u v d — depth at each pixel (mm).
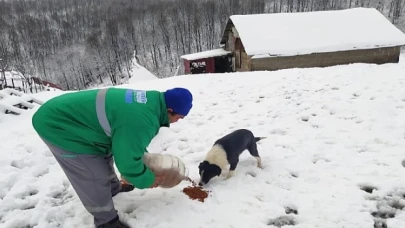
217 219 3404
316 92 7262
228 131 5648
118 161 2807
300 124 5664
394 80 7484
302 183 3928
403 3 52438
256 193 3797
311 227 3219
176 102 2943
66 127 2830
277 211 3482
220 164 3867
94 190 3045
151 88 9273
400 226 3143
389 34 20406
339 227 3191
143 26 61688
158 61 50812
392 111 5770
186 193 3801
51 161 4938
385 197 3586
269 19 22031
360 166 4164
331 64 19938
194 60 25516
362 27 21109
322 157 4484
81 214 3611
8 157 5012
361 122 5496
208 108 6965
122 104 2816
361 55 19969
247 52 19219
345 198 3584
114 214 3264
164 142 5406
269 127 5633
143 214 3510
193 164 4559
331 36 20344
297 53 19188
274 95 7391
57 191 4156
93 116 2826
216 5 60094
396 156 4328
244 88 8227
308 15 22500
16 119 7121
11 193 4094
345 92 7023
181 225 3336
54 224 3527
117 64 53312
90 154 2938
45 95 9180
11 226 3562
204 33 54719
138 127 2770
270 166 4348
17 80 16984
